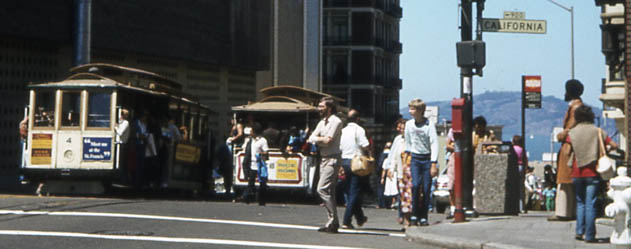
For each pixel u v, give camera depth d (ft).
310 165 74.23
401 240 41.27
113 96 65.57
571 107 45.09
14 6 81.00
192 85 114.52
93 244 36.01
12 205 51.06
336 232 43.98
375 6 248.32
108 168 65.26
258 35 129.70
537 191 88.79
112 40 92.89
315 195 75.36
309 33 152.46
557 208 47.44
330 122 43.57
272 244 37.76
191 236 39.65
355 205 46.93
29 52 85.30
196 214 50.67
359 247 37.76
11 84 83.20
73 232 39.75
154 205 55.01
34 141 66.64
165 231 41.29
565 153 46.32
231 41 120.26
